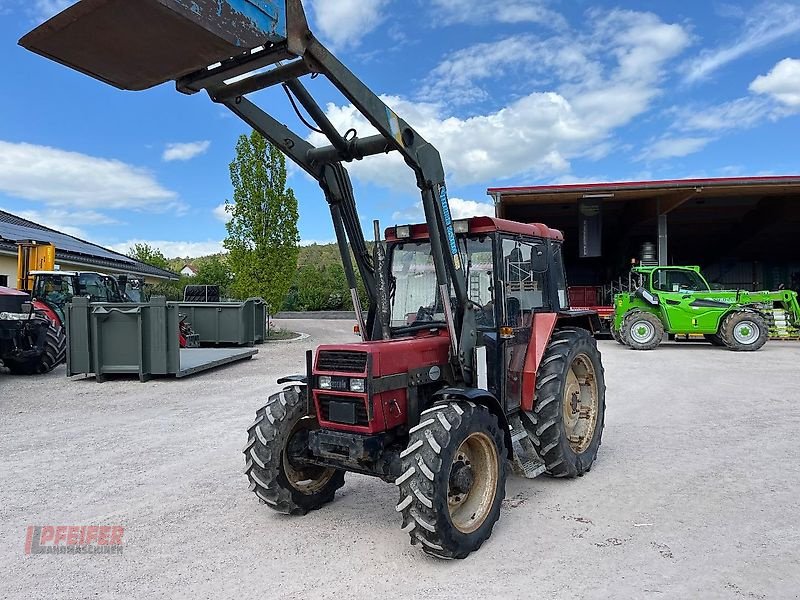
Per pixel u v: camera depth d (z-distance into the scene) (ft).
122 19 7.68
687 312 47.91
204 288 64.95
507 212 71.00
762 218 70.28
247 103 11.78
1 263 56.24
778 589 10.05
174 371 34.14
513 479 16.17
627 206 70.59
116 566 11.40
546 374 15.60
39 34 8.03
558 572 10.80
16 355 36.81
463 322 13.19
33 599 10.21
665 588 10.14
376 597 10.05
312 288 116.88
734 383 31.22
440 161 12.60
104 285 47.29
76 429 22.84
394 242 15.92
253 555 11.78
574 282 88.38
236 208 64.18
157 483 16.33
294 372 37.73
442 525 10.88
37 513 14.17
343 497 15.16
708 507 13.85
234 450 19.61
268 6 8.77
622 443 19.72
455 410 11.68
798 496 14.48
